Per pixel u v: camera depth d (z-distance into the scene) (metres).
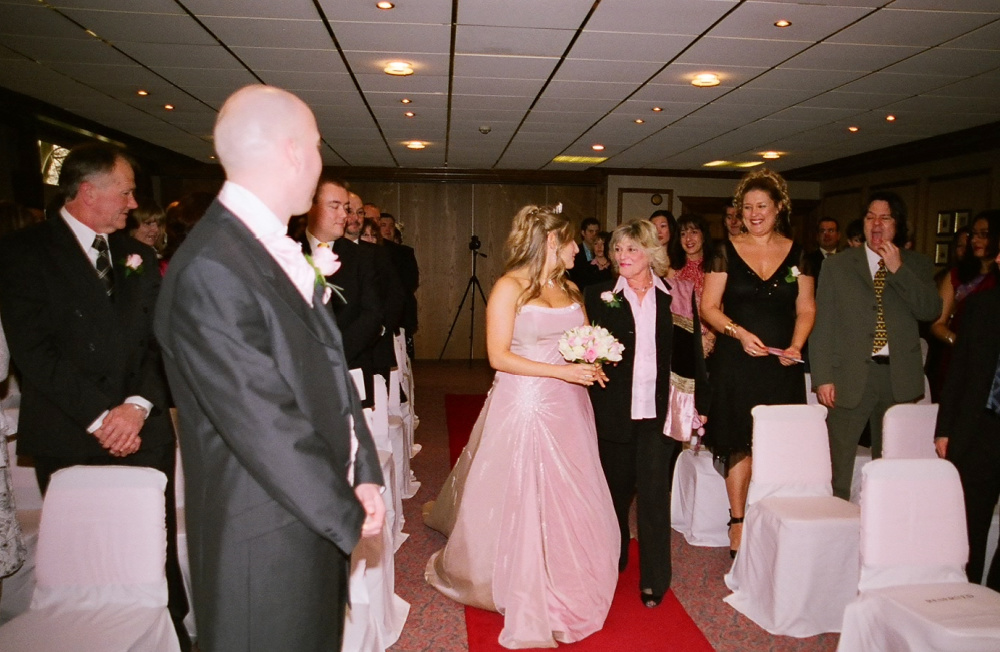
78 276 2.27
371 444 1.56
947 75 5.49
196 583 1.39
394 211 11.24
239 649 1.34
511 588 2.71
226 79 5.82
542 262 2.80
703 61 5.18
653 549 2.94
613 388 2.94
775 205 3.26
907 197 9.23
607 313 2.94
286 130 1.36
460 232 11.33
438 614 2.91
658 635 2.74
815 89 5.96
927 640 2.02
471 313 11.44
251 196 1.36
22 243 2.23
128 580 2.01
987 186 7.84
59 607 1.98
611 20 4.32
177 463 2.86
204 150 9.61
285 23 4.41
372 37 4.70
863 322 3.37
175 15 4.29
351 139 8.56
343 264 3.06
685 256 4.50
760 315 3.26
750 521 3.00
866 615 2.21
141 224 3.37
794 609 2.76
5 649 1.77
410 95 6.32
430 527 3.81
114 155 2.30
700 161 10.09
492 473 2.82
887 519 2.27
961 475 2.64
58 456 2.28
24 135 6.81
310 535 1.38
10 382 3.14
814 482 3.08
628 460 3.08
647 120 7.29
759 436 3.06
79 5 4.13
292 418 1.27
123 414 2.25
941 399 2.73
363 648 2.23
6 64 5.40
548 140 8.52
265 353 1.29
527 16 4.26
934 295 3.33
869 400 3.40
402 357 4.76
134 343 2.37
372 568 2.61
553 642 2.62
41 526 1.99
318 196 2.91
